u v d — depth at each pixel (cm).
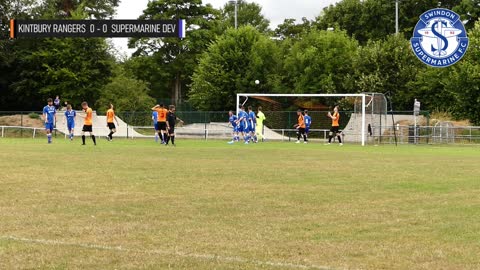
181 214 1073
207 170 1833
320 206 1170
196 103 6328
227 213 1087
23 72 6400
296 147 3331
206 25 7725
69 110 3931
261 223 996
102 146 3173
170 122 3409
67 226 955
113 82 6488
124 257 761
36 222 984
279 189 1409
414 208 1155
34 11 6525
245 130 3878
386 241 868
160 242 849
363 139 3869
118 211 1096
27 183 1473
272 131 4812
